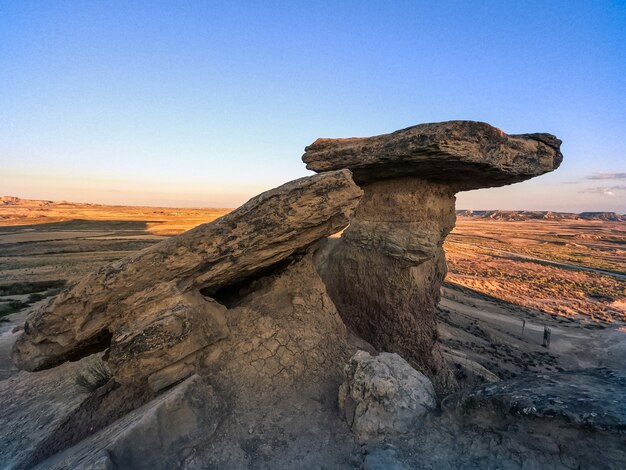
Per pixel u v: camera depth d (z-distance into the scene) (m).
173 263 7.36
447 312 36.03
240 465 5.89
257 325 8.77
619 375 5.71
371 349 10.62
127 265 7.01
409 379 6.84
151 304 7.36
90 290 6.88
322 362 8.66
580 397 5.00
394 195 12.28
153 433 5.74
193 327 7.43
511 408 5.20
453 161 9.84
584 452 4.50
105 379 10.91
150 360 7.01
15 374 13.47
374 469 5.25
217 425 6.58
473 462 5.10
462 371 17.42
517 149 10.88
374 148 10.62
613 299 52.25
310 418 7.00
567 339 34.53
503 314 41.03
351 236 13.44
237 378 7.70
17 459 7.60
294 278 10.35
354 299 13.12
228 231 7.54
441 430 5.83
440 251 14.51
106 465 4.96
